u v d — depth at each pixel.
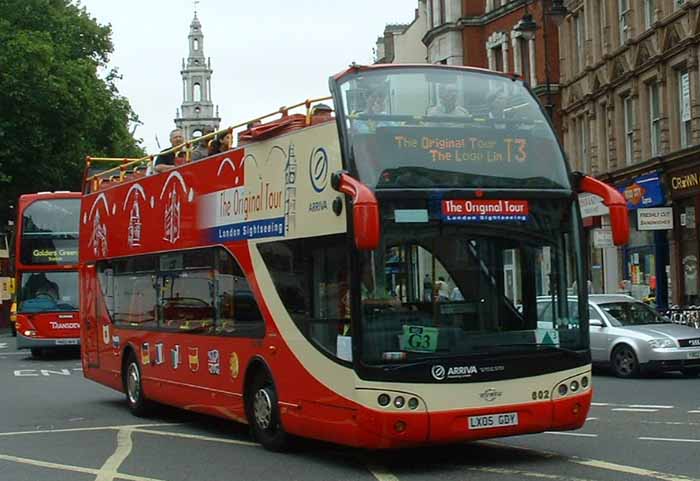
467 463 11.24
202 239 14.40
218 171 13.95
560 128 44.44
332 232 10.89
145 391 16.66
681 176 33.09
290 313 11.80
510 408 10.50
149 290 16.55
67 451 13.21
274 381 12.20
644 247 36.50
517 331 10.67
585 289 11.10
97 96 59.44
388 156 10.54
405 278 10.38
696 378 21.28
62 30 60.72
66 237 33.31
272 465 11.52
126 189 17.81
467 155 10.80
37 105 55.50
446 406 10.28
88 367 19.83
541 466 10.88
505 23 48.50
